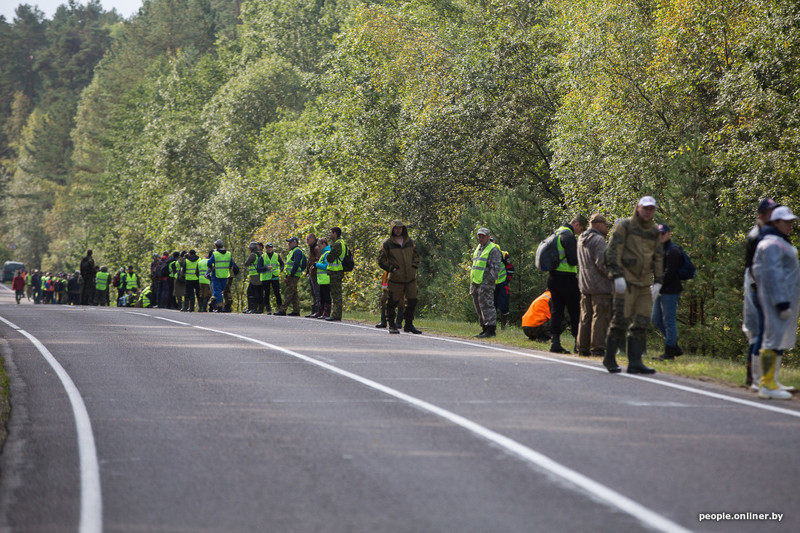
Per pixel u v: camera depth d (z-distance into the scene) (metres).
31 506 14.29
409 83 93.12
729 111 52.31
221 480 15.64
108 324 50.09
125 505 14.26
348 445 18.11
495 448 17.66
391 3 111.62
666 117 60.91
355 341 38.62
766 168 47.06
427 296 80.62
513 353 33.88
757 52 49.19
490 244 41.59
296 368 29.34
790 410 21.41
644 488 14.74
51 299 148.12
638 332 28.00
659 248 28.50
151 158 163.62
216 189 140.38
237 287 121.94
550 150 75.06
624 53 61.41
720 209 47.75
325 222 100.69
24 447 18.38
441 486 15.07
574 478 15.38
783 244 23.22
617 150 60.81
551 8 83.00
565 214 68.50
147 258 161.00
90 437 19.19
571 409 21.64
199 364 30.56
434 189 83.50
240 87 152.00
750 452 17.12
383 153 97.31
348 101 102.69
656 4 62.47
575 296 34.38
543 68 77.25
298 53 168.62
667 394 23.80
